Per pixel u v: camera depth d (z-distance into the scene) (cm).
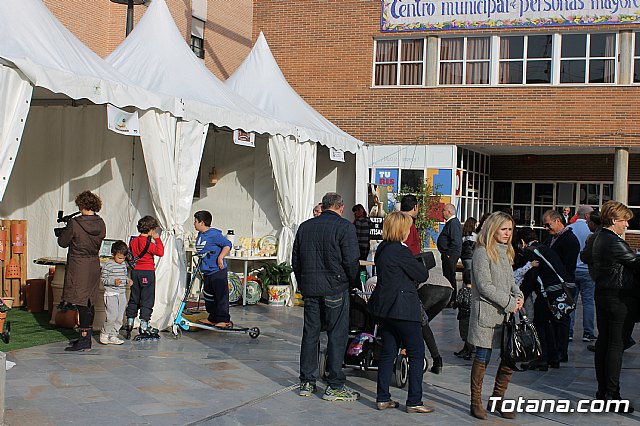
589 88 1784
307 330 720
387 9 1925
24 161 1135
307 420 637
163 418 620
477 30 1853
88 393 684
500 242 654
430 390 759
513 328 652
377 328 784
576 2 1781
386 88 1928
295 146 1330
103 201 1079
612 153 2025
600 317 711
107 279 903
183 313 1058
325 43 1980
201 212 1038
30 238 1137
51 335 947
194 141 1036
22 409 625
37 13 883
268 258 1332
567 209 1956
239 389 729
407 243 913
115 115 906
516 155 2205
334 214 723
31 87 766
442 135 1886
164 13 1199
